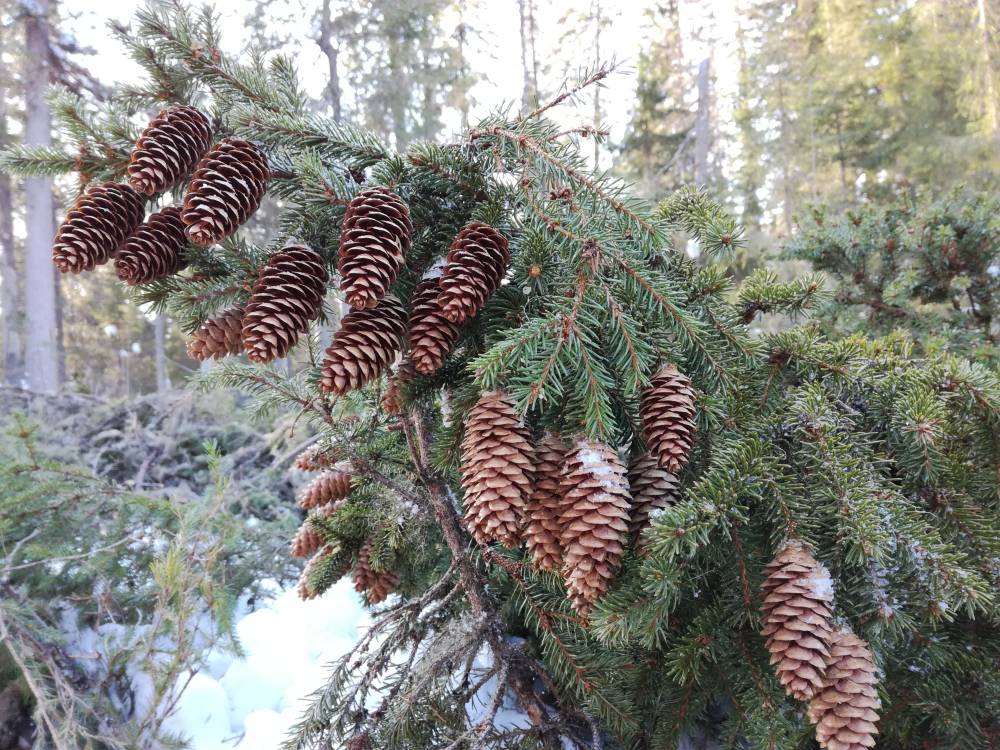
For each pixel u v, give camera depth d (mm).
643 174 5020
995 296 1313
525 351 484
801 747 586
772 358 638
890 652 583
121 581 1104
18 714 885
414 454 657
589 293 511
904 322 1274
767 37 5105
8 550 1013
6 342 5797
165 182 503
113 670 877
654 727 633
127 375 7203
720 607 557
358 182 592
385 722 637
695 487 503
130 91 639
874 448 628
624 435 544
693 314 573
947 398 601
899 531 511
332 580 796
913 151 3305
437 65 4484
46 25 4336
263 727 855
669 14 5938
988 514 601
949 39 3334
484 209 535
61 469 1076
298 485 1649
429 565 849
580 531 460
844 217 1434
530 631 826
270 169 565
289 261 495
